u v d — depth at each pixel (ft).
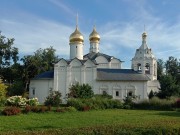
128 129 65.92
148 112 158.20
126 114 142.61
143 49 264.72
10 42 284.20
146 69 264.11
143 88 245.04
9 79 294.25
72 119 113.70
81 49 258.57
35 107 142.00
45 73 250.78
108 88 241.96
